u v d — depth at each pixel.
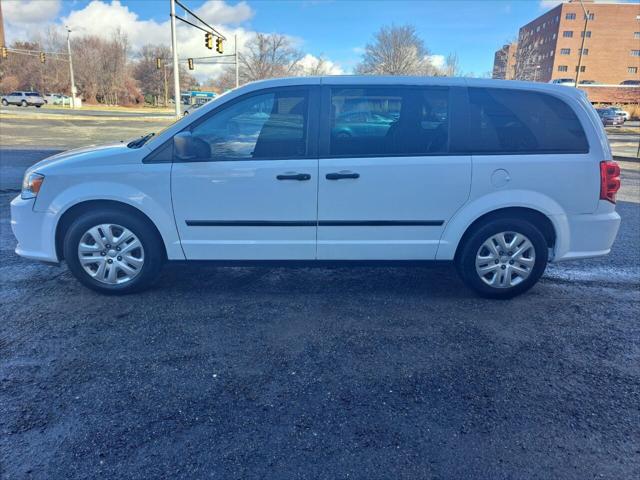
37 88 77.81
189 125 3.91
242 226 3.99
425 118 3.93
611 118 37.97
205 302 4.11
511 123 3.98
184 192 3.93
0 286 4.38
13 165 12.30
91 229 4.03
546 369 3.15
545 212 4.02
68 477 2.17
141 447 2.37
